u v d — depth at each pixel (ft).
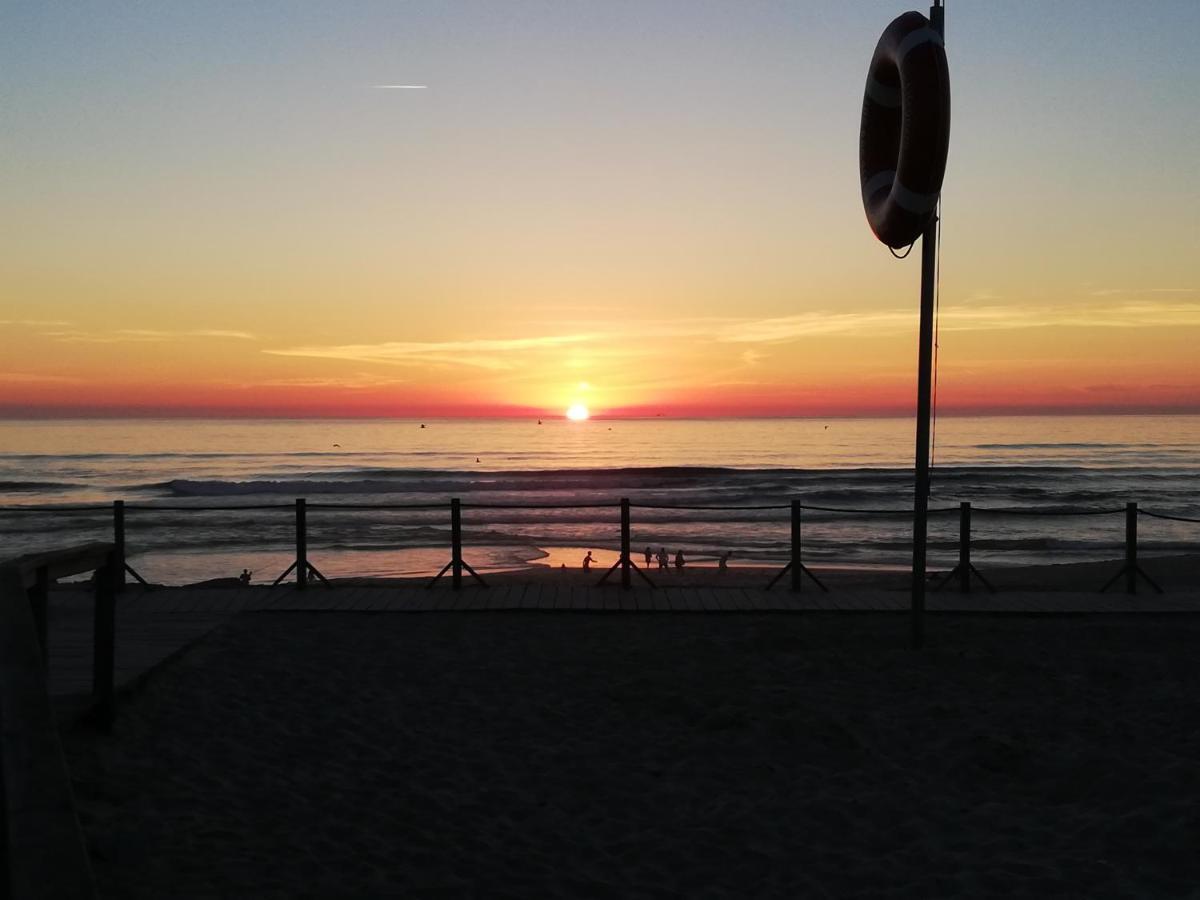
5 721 10.05
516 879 16.29
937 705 25.30
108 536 97.04
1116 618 35.99
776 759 22.17
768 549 86.22
